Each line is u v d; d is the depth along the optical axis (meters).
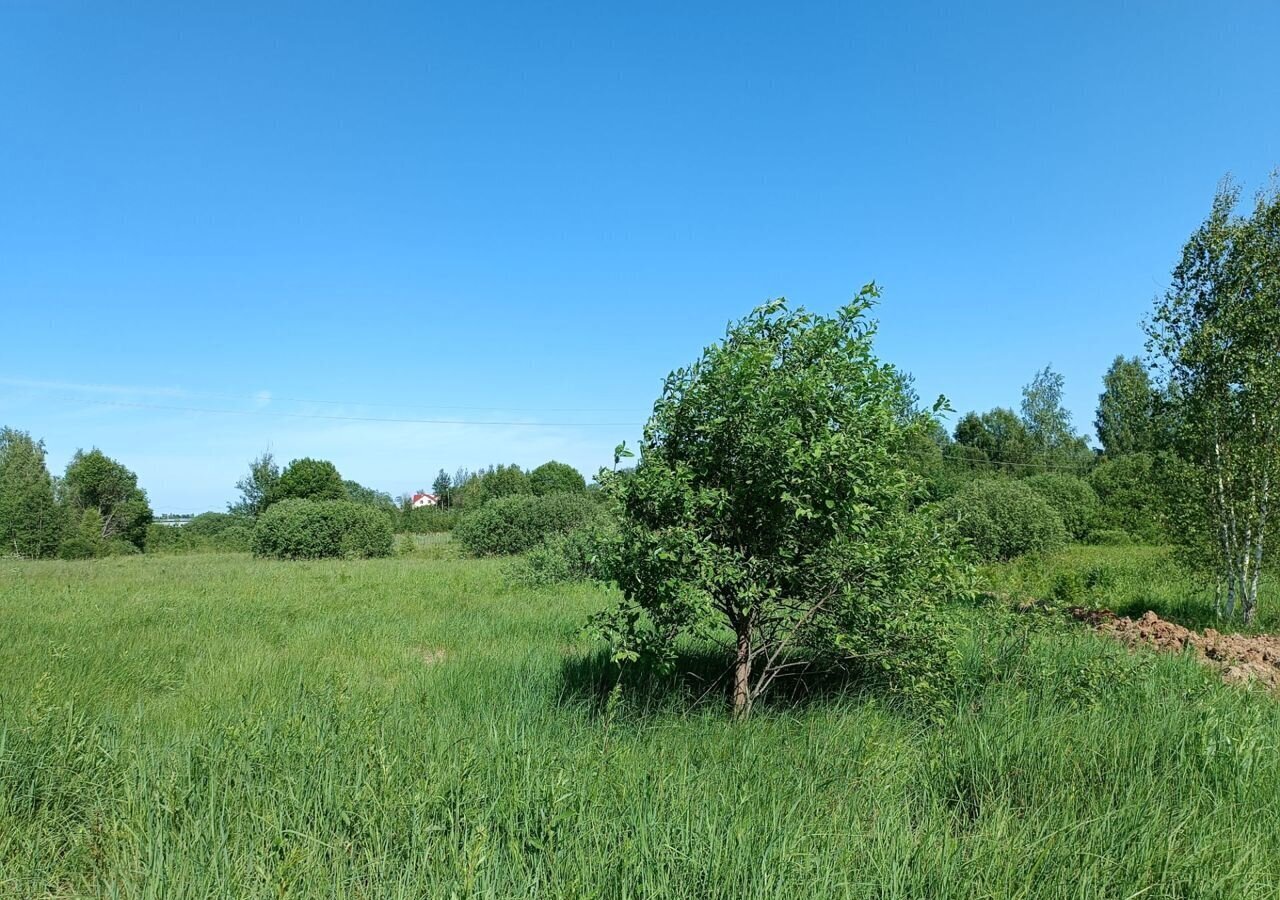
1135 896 3.31
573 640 10.01
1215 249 12.18
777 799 4.12
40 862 3.76
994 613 7.89
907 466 6.75
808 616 6.21
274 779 4.35
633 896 3.29
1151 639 9.34
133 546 50.16
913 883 3.32
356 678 7.78
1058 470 57.38
